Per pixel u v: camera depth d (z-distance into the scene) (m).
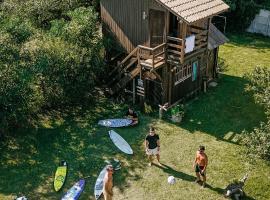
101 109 25.44
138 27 24.42
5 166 20.92
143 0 23.44
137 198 19.08
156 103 25.67
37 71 22.23
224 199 18.92
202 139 22.91
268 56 32.59
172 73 24.62
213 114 25.14
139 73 24.52
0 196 19.12
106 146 22.33
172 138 22.94
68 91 24.27
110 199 18.22
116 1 24.70
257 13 36.00
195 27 24.69
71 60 23.56
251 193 19.30
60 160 21.31
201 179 19.88
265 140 17.45
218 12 24.12
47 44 23.20
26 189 19.55
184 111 24.88
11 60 21.66
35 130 23.42
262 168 20.77
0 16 24.31
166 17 22.92
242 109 25.66
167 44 23.64
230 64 31.27
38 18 27.67
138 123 24.09
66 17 27.91
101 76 27.20
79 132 23.38
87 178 20.16
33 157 21.53
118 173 20.50
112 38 26.11
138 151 21.98
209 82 28.52
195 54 24.81
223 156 21.62
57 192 19.34
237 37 36.09
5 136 22.78
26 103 22.53
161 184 19.84
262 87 19.97
